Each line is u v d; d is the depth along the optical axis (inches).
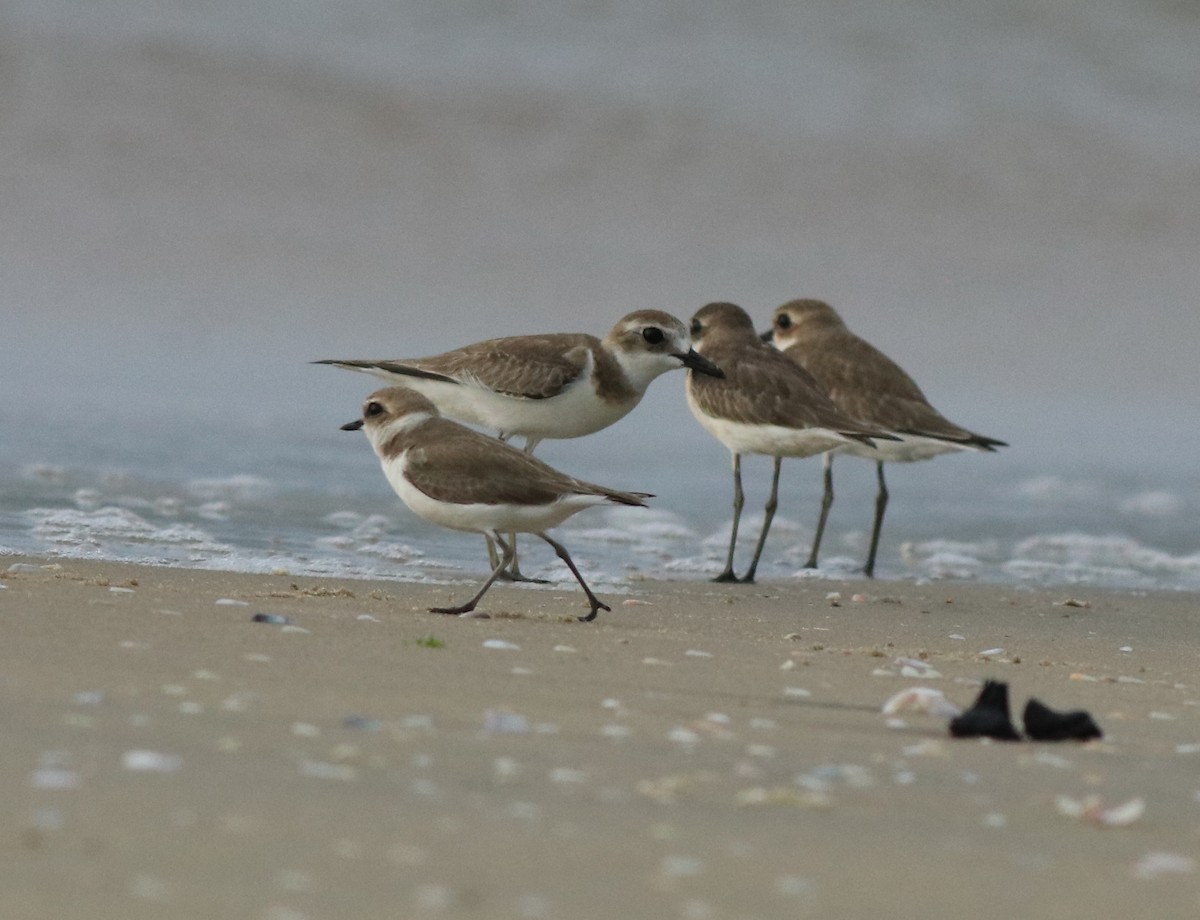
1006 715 289.9
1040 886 197.0
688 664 342.0
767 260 1188.5
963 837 217.3
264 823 196.9
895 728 289.9
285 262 1083.3
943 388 1042.7
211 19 1226.0
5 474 592.4
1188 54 1480.1
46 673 272.2
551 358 526.3
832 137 1295.5
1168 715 321.7
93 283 1017.5
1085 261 1253.1
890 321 1149.1
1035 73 1413.6
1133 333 1174.3
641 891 182.5
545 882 183.3
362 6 1269.7
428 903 172.9
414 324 1038.4
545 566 514.6
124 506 554.3
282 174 1150.3
